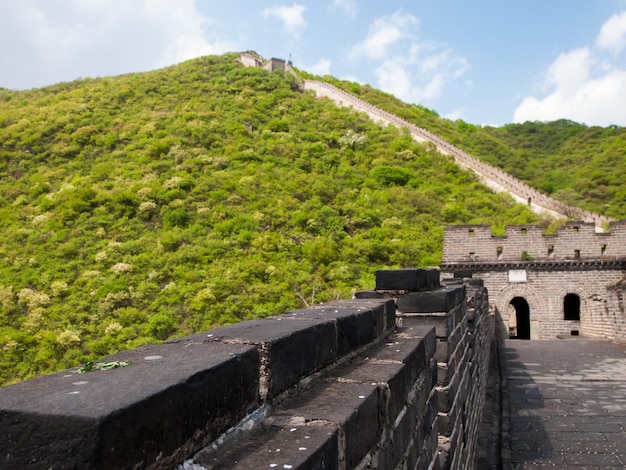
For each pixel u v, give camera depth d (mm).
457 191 52562
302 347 2498
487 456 8367
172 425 1470
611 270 30250
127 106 74062
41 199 46438
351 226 44125
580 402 11008
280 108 74938
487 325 16016
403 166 57188
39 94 81688
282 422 2029
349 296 32719
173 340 2209
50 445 1229
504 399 11648
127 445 1287
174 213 41531
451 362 5348
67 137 61062
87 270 35062
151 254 36719
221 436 1760
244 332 2373
